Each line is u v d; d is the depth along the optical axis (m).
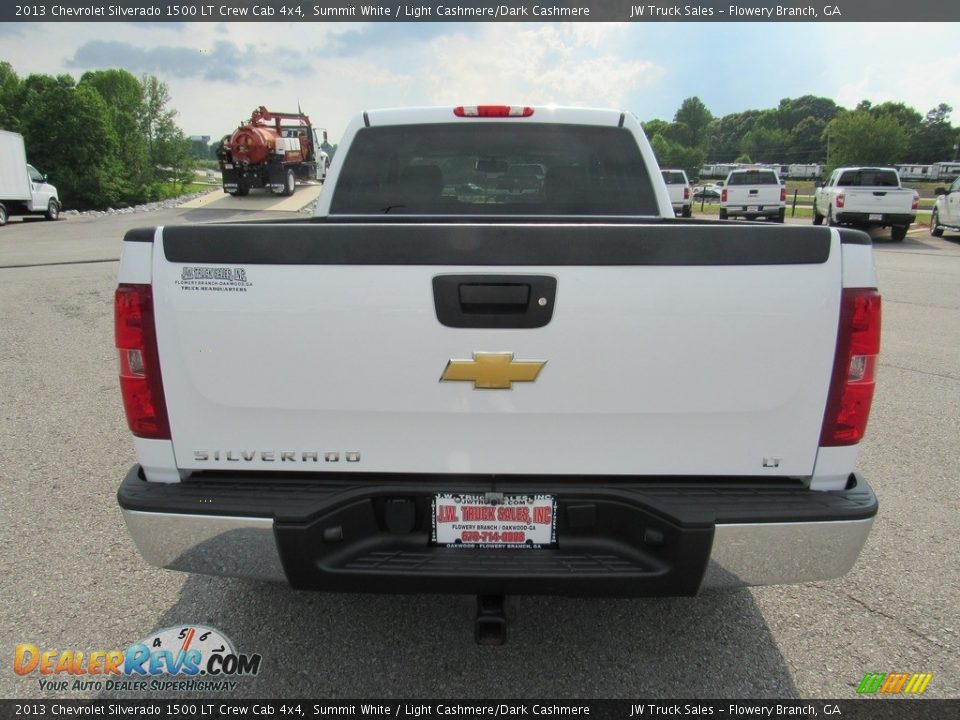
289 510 1.92
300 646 2.48
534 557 2.00
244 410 1.98
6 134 21.25
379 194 3.79
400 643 2.50
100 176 31.75
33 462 4.02
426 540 2.04
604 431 1.97
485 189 3.80
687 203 25.03
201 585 2.83
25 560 2.99
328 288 1.88
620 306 1.87
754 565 1.96
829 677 2.33
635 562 1.98
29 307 8.48
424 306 1.88
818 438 1.96
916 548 3.12
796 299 1.87
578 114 3.69
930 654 2.44
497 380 1.92
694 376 1.91
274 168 27.53
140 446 2.03
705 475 2.01
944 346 6.92
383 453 2.00
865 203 18.12
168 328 1.93
